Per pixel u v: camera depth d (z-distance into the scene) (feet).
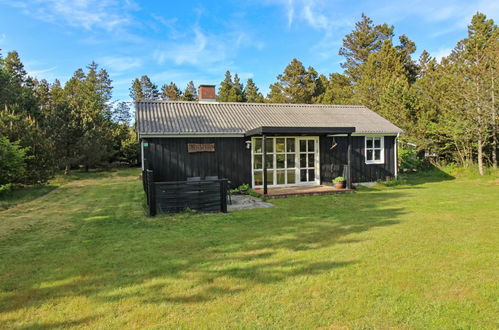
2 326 9.48
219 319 9.62
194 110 43.98
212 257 15.33
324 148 44.88
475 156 60.34
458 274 12.75
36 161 47.01
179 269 13.80
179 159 36.99
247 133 38.04
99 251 16.63
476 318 9.52
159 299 11.00
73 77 147.84
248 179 40.22
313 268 13.60
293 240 18.06
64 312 10.26
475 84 53.93
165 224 22.81
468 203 29.71
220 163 38.75
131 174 73.15
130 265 14.42
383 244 16.87
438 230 19.71
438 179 53.47
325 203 31.27
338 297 10.93
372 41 124.06
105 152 77.20
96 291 11.76
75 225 23.18
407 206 28.53
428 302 10.52
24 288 12.14
